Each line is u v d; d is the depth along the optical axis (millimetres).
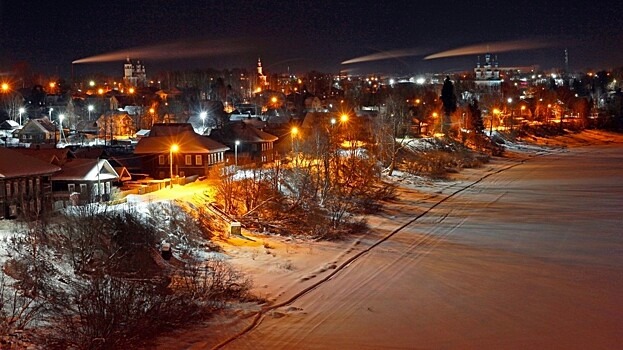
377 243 49406
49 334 25766
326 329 29703
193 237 44094
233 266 40031
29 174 48719
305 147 70500
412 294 35750
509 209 66000
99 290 27984
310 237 49812
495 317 32000
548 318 31984
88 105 147000
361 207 62125
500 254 45906
